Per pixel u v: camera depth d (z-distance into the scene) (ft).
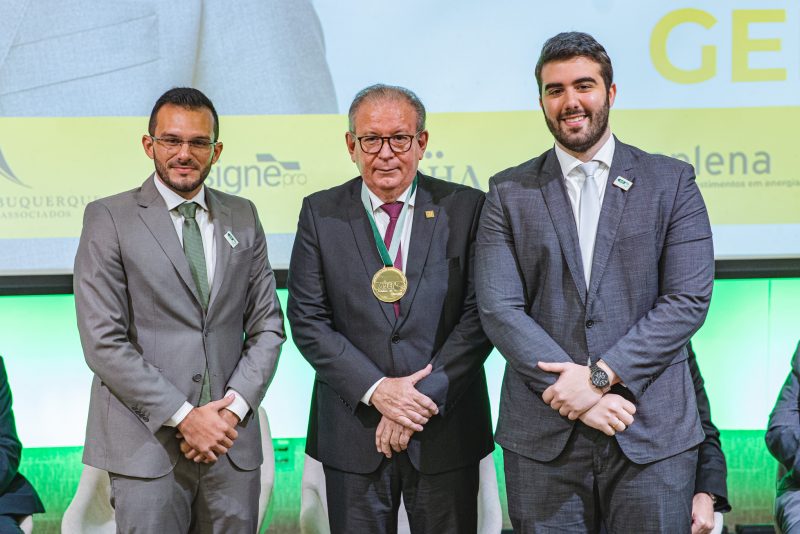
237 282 8.10
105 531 9.22
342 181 10.69
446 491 8.18
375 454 8.13
